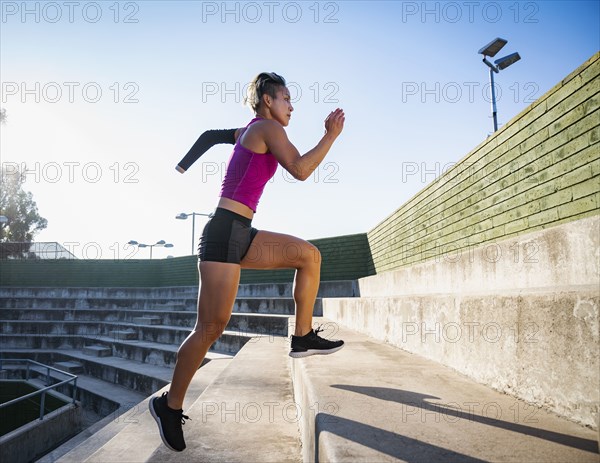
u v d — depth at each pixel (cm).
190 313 1392
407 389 203
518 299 184
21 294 1978
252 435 261
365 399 182
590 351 140
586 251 242
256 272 1540
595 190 363
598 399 136
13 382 1093
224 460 220
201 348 172
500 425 145
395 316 381
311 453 176
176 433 175
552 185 429
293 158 170
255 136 180
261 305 1220
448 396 189
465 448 123
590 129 371
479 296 221
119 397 966
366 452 119
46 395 970
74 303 1862
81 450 488
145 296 1864
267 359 556
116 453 344
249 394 366
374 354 329
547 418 154
